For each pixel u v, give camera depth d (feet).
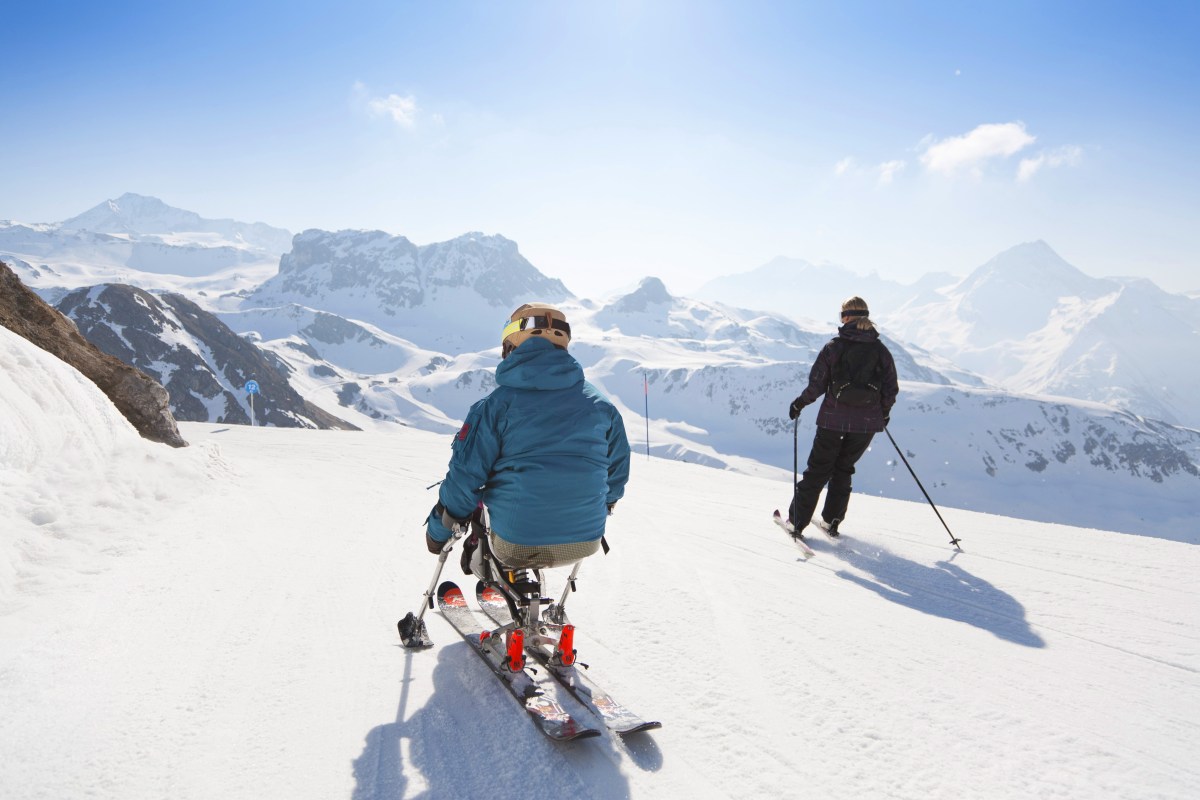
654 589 14.39
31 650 10.65
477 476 9.12
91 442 22.43
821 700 9.30
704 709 9.09
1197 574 14.89
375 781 7.48
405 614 13.11
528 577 9.84
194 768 7.66
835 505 19.25
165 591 14.16
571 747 8.18
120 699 9.26
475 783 7.45
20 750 7.87
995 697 9.36
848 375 18.06
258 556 17.57
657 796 7.18
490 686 9.77
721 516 23.22
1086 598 13.46
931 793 7.14
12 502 17.30
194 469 25.66
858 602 13.47
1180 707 9.00
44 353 23.66
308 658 10.87
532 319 9.43
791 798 7.11
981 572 15.46
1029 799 7.02
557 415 9.06
